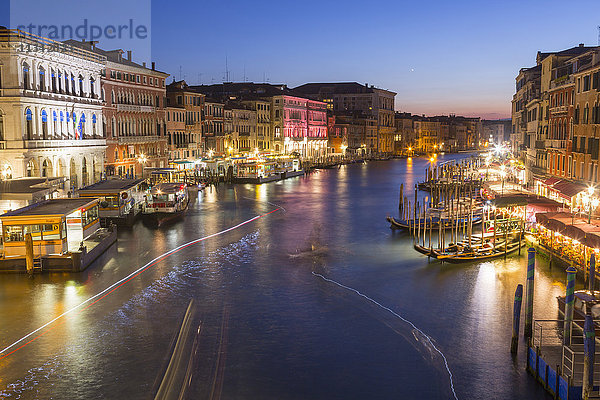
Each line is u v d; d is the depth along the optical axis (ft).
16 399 59.62
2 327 77.51
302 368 66.03
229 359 68.18
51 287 94.32
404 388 61.57
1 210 126.31
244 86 418.51
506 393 60.18
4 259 101.09
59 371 65.36
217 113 327.88
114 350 70.59
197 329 77.30
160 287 95.76
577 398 55.42
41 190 123.24
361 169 402.93
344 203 205.36
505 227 131.13
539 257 112.88
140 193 202.49
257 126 380.99
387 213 179.73
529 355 64.18
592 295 71.87
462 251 112.98
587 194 120.37
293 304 87.30
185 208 178.29
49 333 75.61
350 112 541.75
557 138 158.61
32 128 156.25
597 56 125.49
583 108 135.64
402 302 87.86
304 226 154.51
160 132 260.83
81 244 108.68
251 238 137.28
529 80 242.17
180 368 65.87
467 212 156.87
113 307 85.51
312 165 402.11
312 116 453.99
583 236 89.25
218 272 105.50
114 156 217.56
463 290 93.35
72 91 184.65
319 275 102.99
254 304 87.40
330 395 60.34
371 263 111.34
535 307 83.76
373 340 73.56
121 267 107.45
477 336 74.33
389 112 586.45
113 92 218.59
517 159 269.23
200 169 283.79
